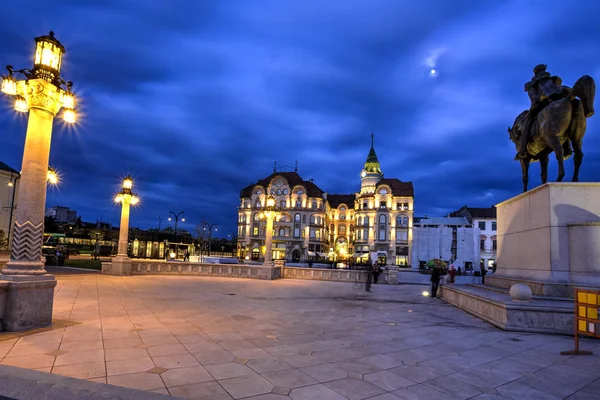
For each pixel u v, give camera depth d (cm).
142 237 6016
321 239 8081
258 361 570
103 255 6116
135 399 257
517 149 1319
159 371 503
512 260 1208
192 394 428
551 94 1102
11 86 727
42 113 738
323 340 733
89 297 1235
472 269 4412
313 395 440
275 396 432
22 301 687
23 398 258
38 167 733
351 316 1064
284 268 2773
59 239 6166
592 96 1012
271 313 1062
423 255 4466
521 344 728
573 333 811
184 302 1216
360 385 481
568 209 976
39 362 516
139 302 1168
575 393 471
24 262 705
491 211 7275
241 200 8450
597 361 615
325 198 8719
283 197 8081
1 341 611
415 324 951
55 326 745
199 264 2577
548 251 987
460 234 4138
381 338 769
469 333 834
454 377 524
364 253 7462
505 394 463
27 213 717
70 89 783
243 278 2502
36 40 744
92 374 478
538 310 850
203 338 708
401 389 472
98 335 691
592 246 922
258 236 8025
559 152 1027
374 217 7738
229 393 436
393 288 2250
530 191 1092
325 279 2666
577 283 924
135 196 2370
